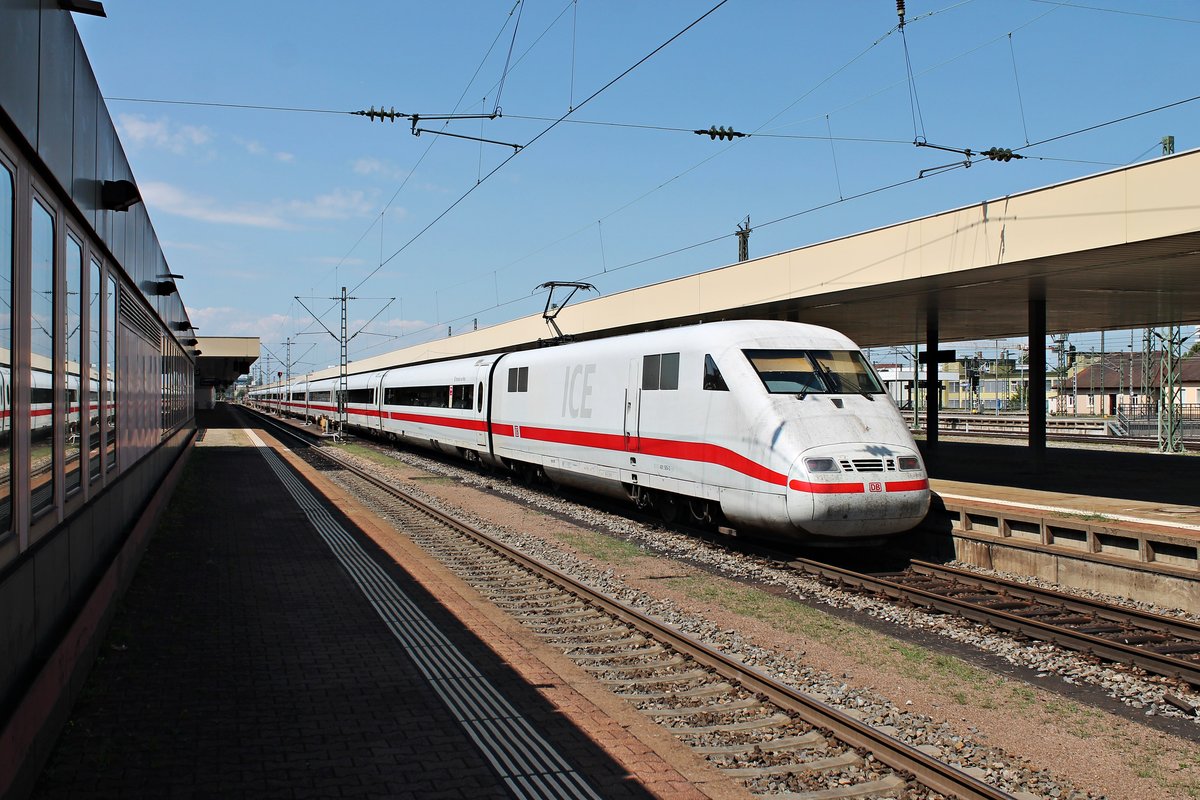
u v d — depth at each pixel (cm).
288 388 8075
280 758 552
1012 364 7400
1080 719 679
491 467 2495
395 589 1032
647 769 546
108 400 898
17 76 480
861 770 565
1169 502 1528
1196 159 1071
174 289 1947
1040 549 1211
